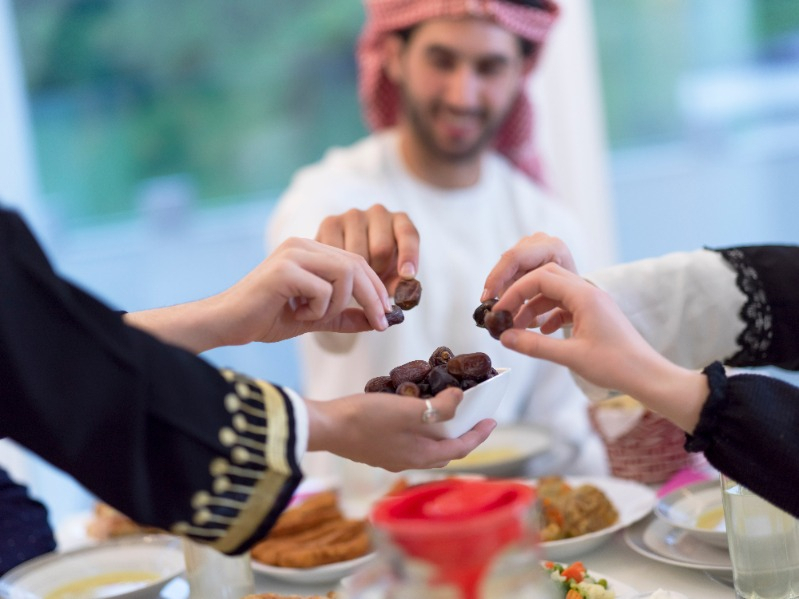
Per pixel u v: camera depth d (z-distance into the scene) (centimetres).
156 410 79
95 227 383
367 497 165
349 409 86
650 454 159
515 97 246
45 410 77
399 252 126
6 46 338
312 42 380
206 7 377
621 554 129
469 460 177
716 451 91
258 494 81
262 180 392
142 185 385
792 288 125
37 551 142
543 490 145
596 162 330
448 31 217
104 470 79
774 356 127
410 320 225
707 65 361
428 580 62
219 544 83
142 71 378
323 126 386
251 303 103
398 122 259
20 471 319
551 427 202
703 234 369
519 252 114
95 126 376
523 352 92
